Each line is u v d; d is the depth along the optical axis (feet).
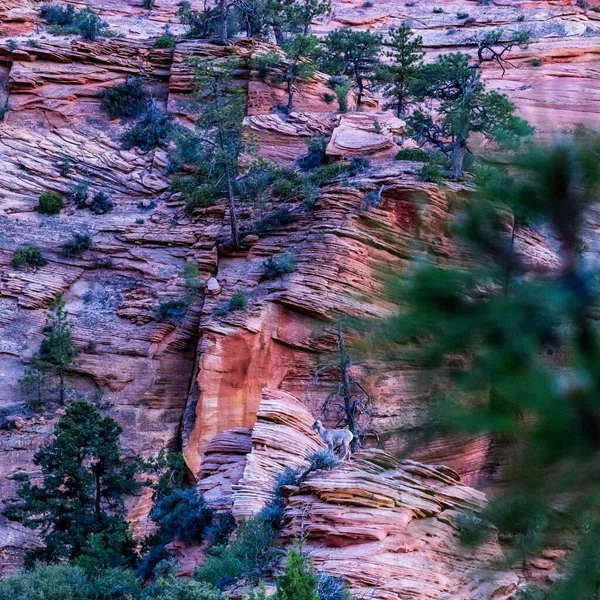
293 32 287.89
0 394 159.84
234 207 176.55
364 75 257.75
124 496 134.82
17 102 234.38
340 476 79.61
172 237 188.24
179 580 71.67
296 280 153.48
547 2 316.19
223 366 149.18
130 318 174.81
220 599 65.10
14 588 83.41
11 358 166.40
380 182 164.25
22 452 146.10
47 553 110.93
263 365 149.48
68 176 216.13
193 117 233.14
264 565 73.97
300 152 211.20
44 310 177.78
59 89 237.45
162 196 208.95
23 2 263.90
